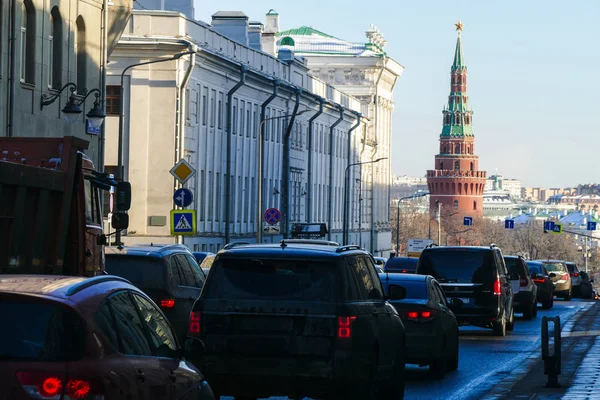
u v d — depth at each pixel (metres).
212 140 146.38
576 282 160.00
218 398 31.27
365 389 31.41
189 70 131.75
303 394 30.45
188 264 48.62
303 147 192.62
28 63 81.00
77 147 37.12
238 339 30.56
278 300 30.62
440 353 45.81
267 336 30.47
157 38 131.75
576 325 82.38
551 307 113.31
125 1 97.81
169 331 23.06
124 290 21.16
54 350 18.12
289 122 181.25
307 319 30.39
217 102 147.75
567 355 54.34
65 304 18.56
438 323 45.88
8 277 20.02
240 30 175.75
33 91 81.19
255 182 165.88
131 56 132.25
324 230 160.25
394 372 35.25
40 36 82.12
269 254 31.16
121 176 89.56
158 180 133.25
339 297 30.66
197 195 140.12
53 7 84.50
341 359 30.23
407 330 45.56
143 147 133.12
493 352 59.25
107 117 133.62
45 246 35.38
